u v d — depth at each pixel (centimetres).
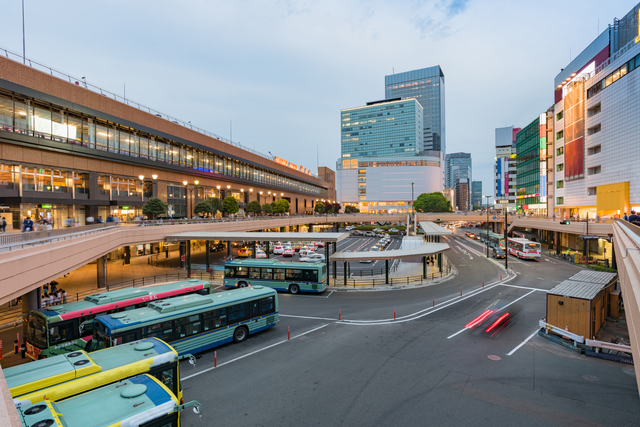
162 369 1048
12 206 3362
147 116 5103
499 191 16600
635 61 4553
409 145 19612
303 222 8988
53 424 646
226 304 1825
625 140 4747
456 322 2220
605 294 2206
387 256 3378
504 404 1247
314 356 1686
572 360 1638
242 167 8194
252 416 1176
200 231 4572
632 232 1565
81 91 3988
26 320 1736
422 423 1132
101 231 2780
